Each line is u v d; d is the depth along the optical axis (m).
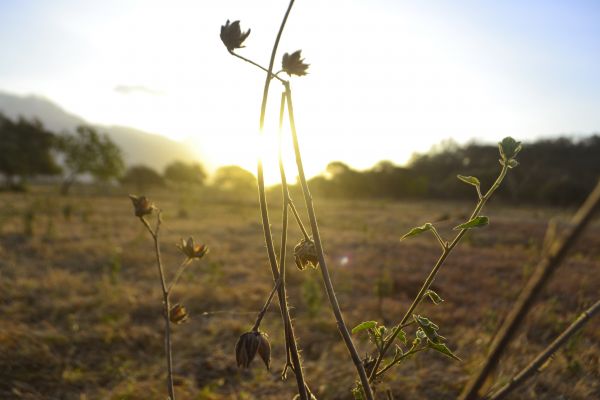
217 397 4.09
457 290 7.63
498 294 7.17
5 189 42.81
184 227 17.31
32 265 9.27
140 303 6.69
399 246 13.20
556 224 0.57
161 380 4.41
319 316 6.28
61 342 5.14
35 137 51.09
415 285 8.02
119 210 24.25
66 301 6.63
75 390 4.24
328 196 53.31
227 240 14.02
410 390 3.92
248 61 1.02
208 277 8.42
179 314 1.72
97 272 9.09
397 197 52.16
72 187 54.25
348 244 13.55
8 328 5.35
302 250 1.10
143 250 11.40
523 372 0.75
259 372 4.64
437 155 68.25
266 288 7.89
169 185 62.88
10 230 13.77
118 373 4.57
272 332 5.69
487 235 16.00
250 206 31.94
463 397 0.64
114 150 41.81
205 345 5.28
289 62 1.01
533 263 9.27
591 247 11.84
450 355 1.22
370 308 6.56
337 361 4.73
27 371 4.45
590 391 3.68
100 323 5.85
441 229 16.55
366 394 0.94
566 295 6.41
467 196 48.31
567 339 0.73
